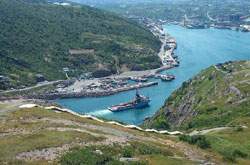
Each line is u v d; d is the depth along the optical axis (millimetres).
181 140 78750
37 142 60812
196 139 77188
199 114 183125
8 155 56875
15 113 79750
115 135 71500
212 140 80875
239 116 141500
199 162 62719
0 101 97312
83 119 83562
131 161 56281
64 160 54500
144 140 71812
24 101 98250
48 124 72188
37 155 56688
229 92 197875
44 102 103438
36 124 71812
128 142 65312
